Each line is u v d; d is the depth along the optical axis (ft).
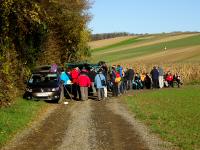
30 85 88.48
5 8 77.92
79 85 95.04
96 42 496.64
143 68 176.76
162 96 105.19
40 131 54.85
